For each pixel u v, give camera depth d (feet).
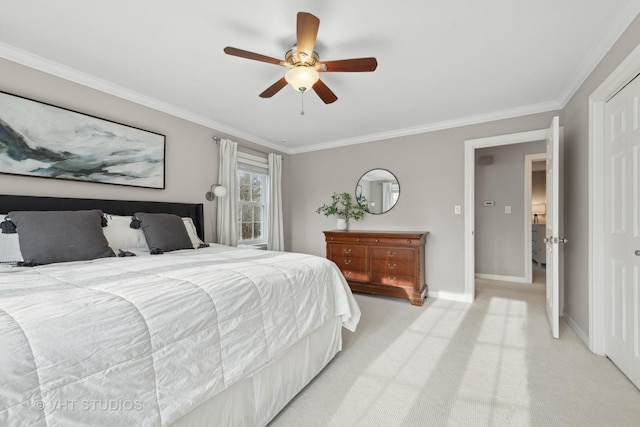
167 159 10.18
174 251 8.09
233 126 12.45
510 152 15.34
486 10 5.49
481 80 8.32
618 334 6.30
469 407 5.12
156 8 5.45
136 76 8.10
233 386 4.15
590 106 7.02
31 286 3.79
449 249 11.99
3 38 6.37
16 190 6.89
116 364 2.83
